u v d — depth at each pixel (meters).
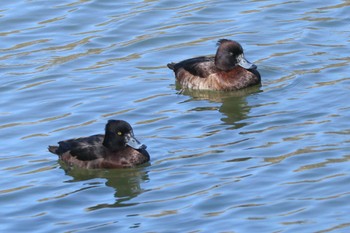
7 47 25.14
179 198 17.52
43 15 26.56
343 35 24.42
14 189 18.30
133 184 18.28
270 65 23.33
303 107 20.91
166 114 21.20
